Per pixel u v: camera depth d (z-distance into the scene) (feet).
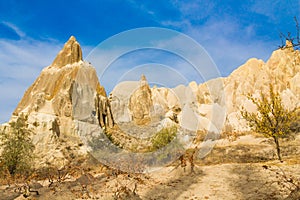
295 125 67.26
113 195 31.01
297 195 22.40
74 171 47.96
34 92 137.08
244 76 159.12
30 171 60.29
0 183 46.75
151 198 30.48
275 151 55.57
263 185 30.17
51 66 149.28
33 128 94.99
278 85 137.49
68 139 97.76
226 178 36.47
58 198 31.30
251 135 80.84
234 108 128.26
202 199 28.53
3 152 62.54
